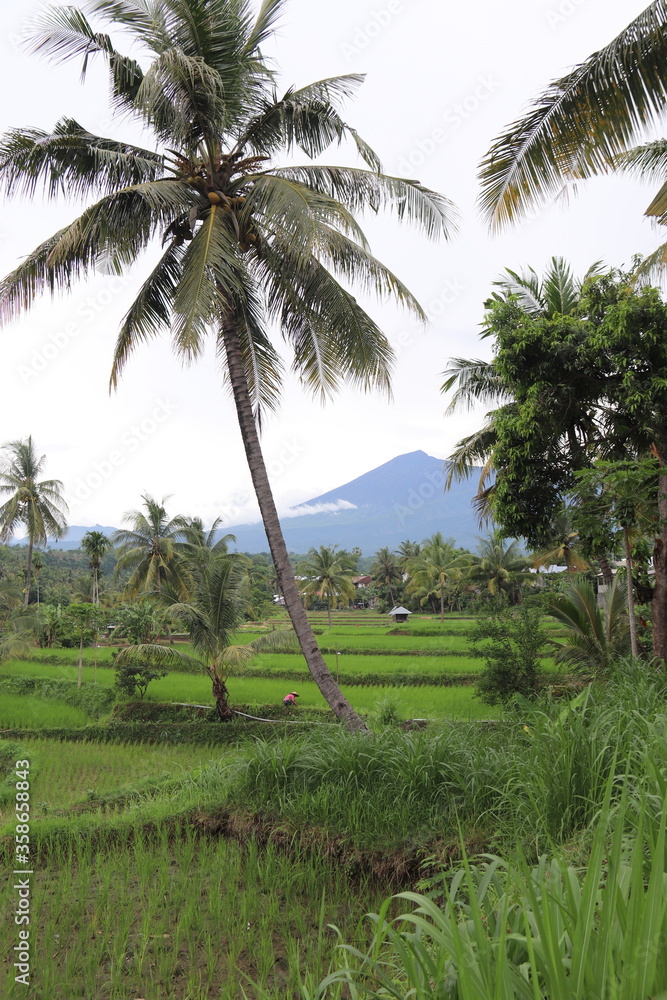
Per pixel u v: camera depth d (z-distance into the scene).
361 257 11.38
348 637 53.91
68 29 11.09
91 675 35.06
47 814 10.36
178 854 7.37
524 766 5.92
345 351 12.41
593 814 4.79
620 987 1.62
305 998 2.90
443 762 6.93
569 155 7.61
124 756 16.61
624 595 17.45
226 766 9.87
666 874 1.78
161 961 5.14
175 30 10.97
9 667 35.88
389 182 11.88
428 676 28.70
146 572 43.28
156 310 12.98
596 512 11.92
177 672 34.12
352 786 7.31
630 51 6.71
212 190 11.75
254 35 11.98
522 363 12.41
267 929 5.55
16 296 11.65
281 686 28.42
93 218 10.90
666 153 11.59
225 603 22.55
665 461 12.34
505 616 20.62
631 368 11.64
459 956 1.86
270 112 11.96
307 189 10.56
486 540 48.19
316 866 6.53
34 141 11.07
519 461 12.78
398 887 6.05
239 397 12.02
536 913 1.98
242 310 13.88
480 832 5.99
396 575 94.19
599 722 5.84
